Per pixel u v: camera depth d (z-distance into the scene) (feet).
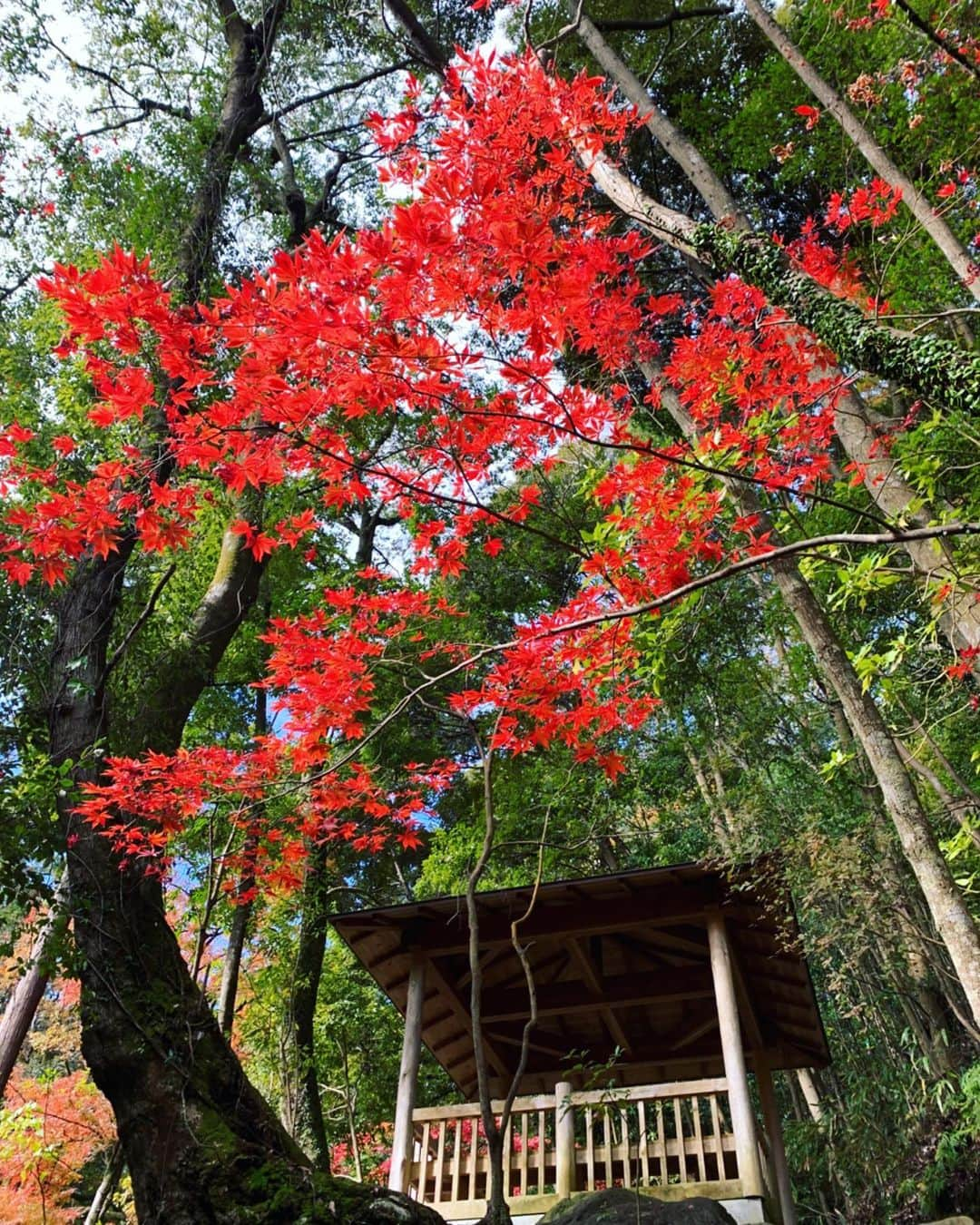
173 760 15.78
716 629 33.35
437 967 23.43
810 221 17.42
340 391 10.31
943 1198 23.62
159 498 12.98
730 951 21.77
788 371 14.93
